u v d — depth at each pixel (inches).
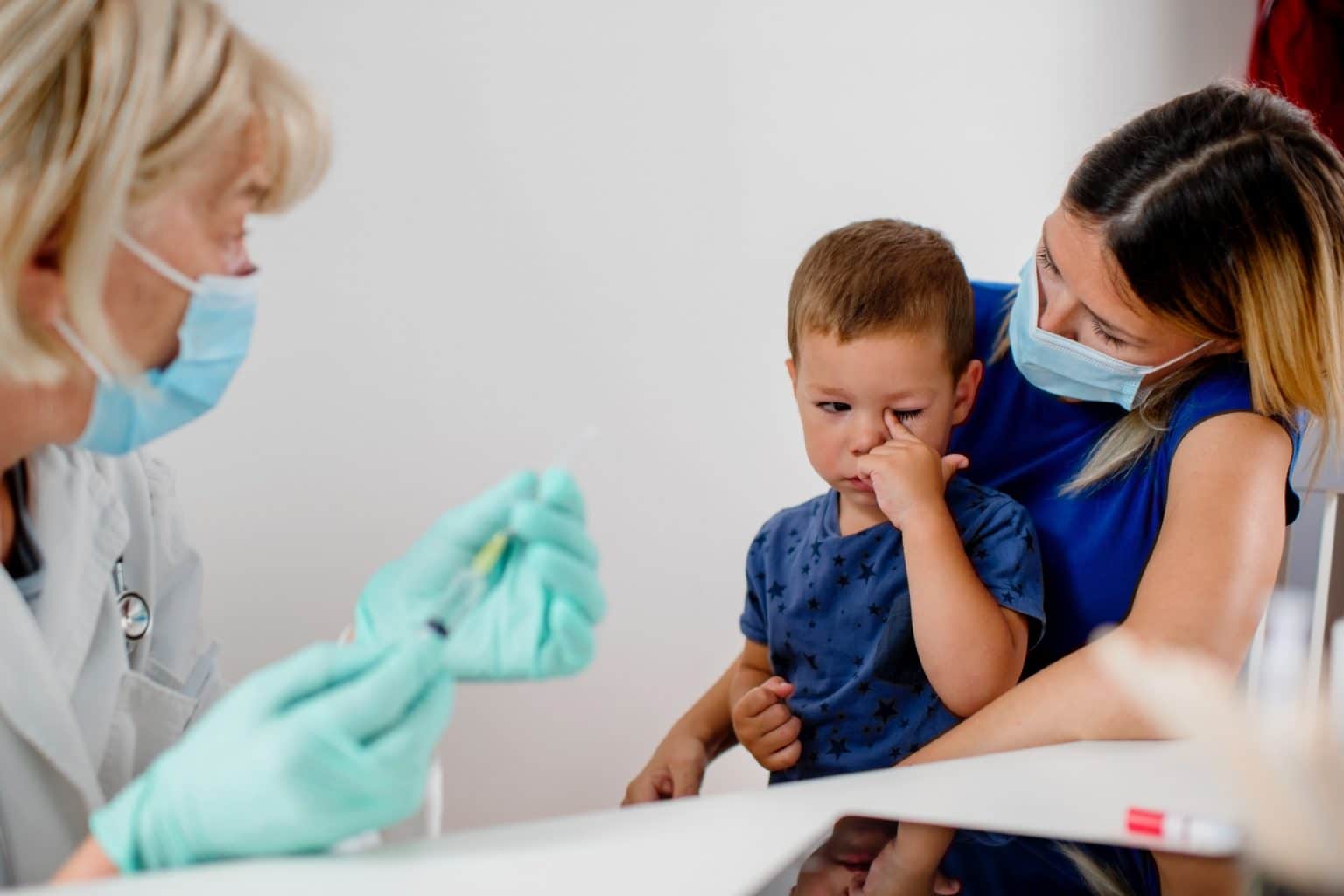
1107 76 73.9
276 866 21.5
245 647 60.4
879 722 45.0
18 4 24.4
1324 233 37.6
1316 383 38.6
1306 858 19.0
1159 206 37.2
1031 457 47.1
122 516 35.8
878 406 44.1
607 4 64.0
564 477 28.9
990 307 49.6
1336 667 26.5
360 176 60.6
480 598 27.7
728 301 68.9
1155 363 40.2
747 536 71.4
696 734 50.3
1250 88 41.4
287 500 60.9
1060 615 44.6
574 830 24.4
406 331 62.6
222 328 29.6
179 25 26.7
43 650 30.1
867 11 68.8
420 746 22.8
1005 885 23.2
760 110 67.8
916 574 41.3
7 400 28.1
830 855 24.0
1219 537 36.5
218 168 27.6
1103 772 30.0
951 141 71.7
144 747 35.7
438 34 61.2
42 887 20.7
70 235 25.3
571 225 65.1
